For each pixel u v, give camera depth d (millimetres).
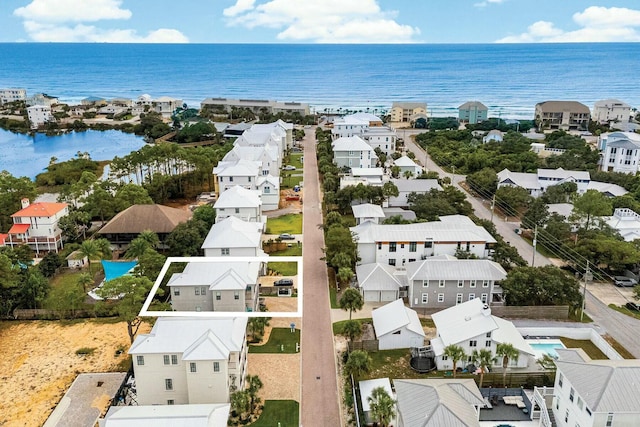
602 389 43188
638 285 77500
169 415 42438
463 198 107312
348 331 58719
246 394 50531
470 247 81625
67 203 103750
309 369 58781
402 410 44000
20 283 72375
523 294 70375
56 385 56406
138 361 49625
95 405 52906
